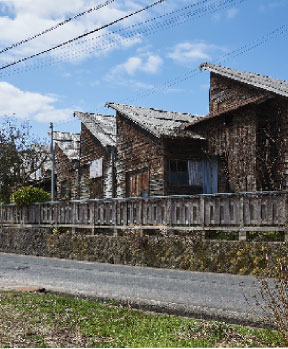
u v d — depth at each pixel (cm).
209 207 1331
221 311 755
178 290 991
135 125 2341
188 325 689
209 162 2108
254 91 1914
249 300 860
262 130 1848
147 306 838
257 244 1191
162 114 2558
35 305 822
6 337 609
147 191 2205
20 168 3584
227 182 1975
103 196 2612
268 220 1193
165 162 2095
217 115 1964
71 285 1100
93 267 1483
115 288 1039
